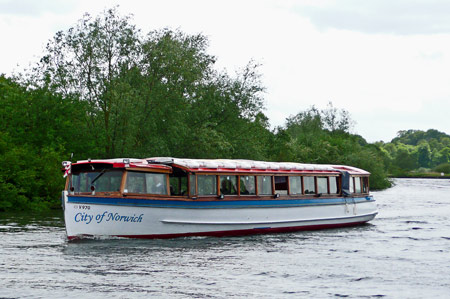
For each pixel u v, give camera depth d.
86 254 17.92
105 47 40.16
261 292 13.62
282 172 25.14
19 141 39.47
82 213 19.50
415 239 23.31
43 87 40.25
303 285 14.40
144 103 40.28
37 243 20.08
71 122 41.25
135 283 14.26
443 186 95.69
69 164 20.89
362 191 30.12
